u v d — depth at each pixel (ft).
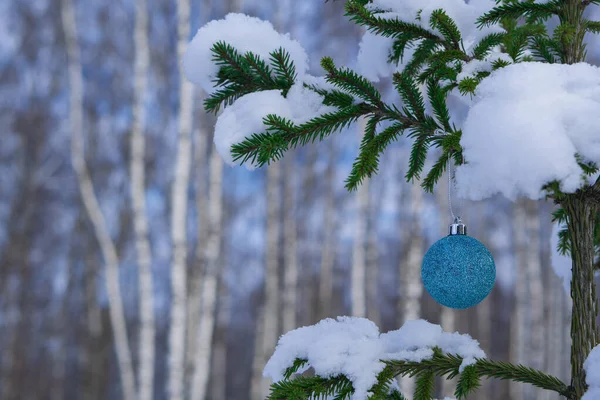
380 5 5.32
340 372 4.41
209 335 32.07
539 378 4.60
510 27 5.49
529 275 38.27
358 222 36.22
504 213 53.06
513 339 47.96
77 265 49.21
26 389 46.21
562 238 6.19
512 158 3.30
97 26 43.57
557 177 3.18
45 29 45.55
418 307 31.89
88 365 43.83
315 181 48.93
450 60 4.96
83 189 36.94
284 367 4.72
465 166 3.51
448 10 5.25
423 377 4.65
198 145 36.14
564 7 4.99
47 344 48.37
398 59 5.79
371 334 4.85
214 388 49.16
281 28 38.55
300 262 50.11
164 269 53.21
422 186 5.51
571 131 3.36
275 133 4.68
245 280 55.93
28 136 46.37
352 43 39.63
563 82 3.58
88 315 45.06
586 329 4.49
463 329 53.01
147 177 43.73
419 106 4.95
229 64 4.77
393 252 58.18
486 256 4.54
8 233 45.85
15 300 46.83
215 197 33.04
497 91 3.62
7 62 46.50
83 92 44.37
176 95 41.81
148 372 29.66
